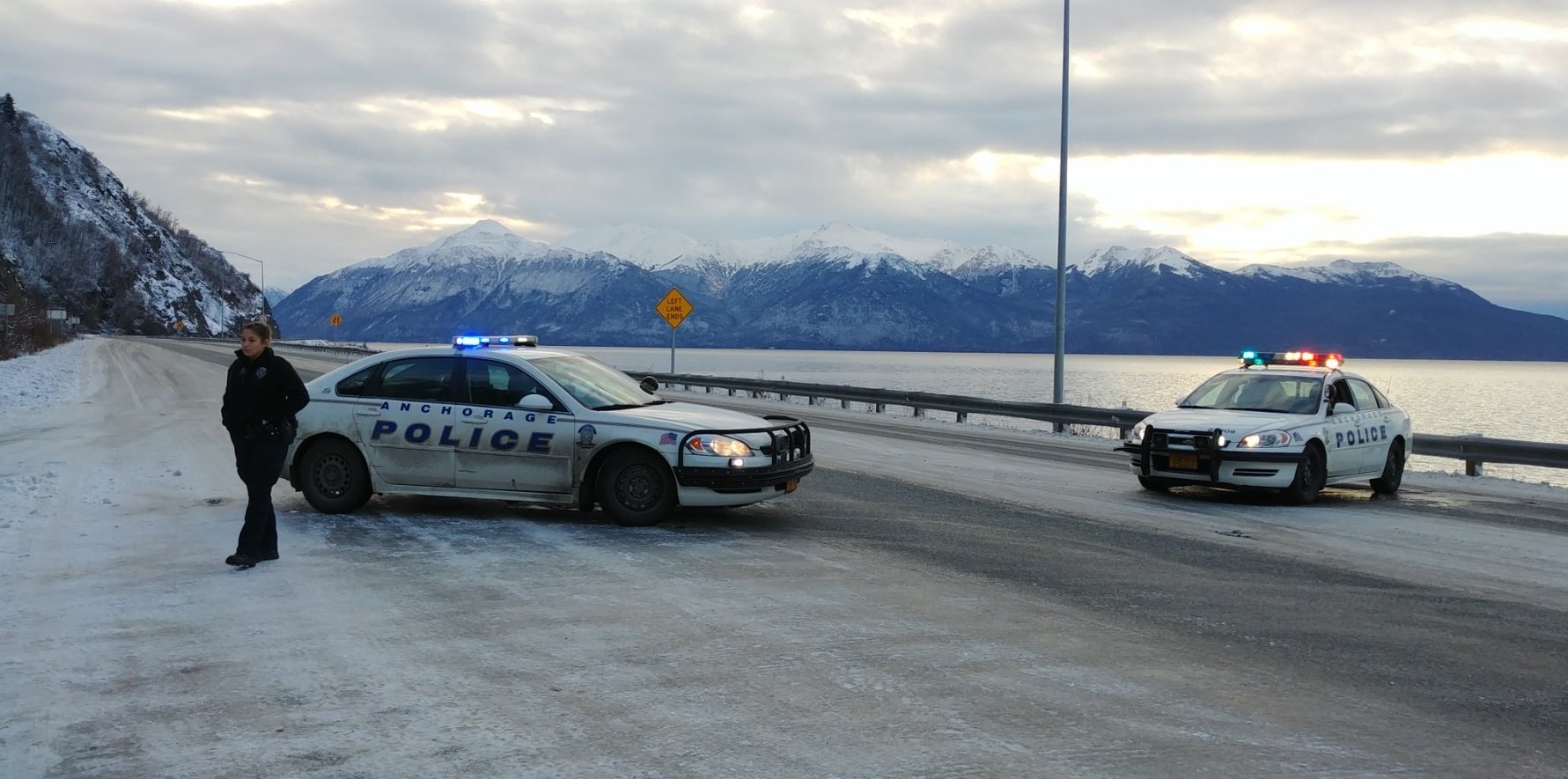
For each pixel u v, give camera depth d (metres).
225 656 5.80
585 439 9.75
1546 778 4.37
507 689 5.27
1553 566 8.90
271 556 8.15
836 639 6.20
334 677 5.45
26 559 8.18
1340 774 4.37
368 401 10.19
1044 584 7.73
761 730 4.76
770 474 9.74
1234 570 8.42
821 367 164.12
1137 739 4.70
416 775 4.26
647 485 9.74
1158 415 13.25
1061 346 25.64
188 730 4.73
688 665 5.67
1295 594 7.60
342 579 7.60
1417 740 4.77
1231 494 13.29
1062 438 22.23
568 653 5.88
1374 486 14.03
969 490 12.76
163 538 9.05
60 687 5.29
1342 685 5.53
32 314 63.66
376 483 10.16
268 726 4.77
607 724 4.82
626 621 6.56
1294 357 14.45
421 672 5.52
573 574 7.84
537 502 9.93
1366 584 8.00
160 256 177.00
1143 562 8.64
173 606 6.82
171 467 13.72
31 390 29.16
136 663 5.67
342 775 4.25
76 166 174.50
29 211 145.62
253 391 7.88
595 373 10.88
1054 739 4.68
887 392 29.88
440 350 10.38
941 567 8.27
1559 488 15.25
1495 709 5.21
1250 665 5.84
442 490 10.04
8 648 5.93
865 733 4.72
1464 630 6.69
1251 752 4.58
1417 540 10.08
